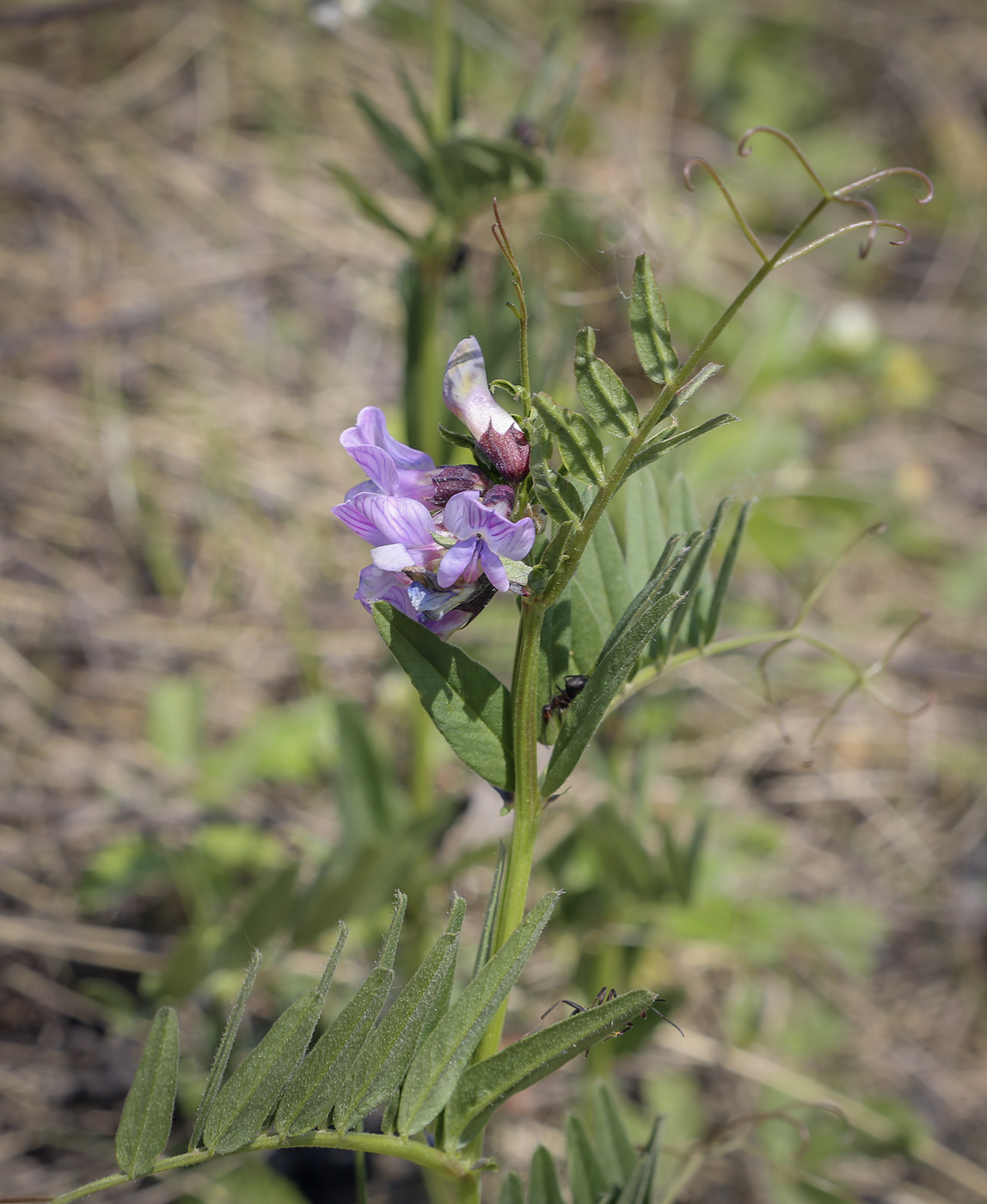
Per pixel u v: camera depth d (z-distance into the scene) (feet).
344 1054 4.74
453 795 11.36
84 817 13.33
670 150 22.18
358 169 21.35
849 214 21.54
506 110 21.50
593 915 11.16
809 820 15.15
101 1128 11.66
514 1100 11.75
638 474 6.31
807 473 16.44
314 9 13.66
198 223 20.17
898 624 17.01
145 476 17.11
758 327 17.15
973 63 24.93
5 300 18.44
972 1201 12.03
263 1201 10.66
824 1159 11.64
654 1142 6.77
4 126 20.30
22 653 15.20
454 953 5.03
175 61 21.83
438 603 4.76
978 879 14.66
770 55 23.85
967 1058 13.37
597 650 5.66
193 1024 12.00
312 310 19.57
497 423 4.92
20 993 12.29
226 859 12.62
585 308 13.97
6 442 16.93
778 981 13.39
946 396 20.29
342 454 17.98
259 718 13.79
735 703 15.88
